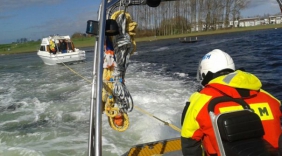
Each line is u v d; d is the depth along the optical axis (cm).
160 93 929
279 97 855
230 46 2784
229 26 6431
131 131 611
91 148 227
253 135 186
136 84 1118
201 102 202
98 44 221
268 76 1143
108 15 264
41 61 2978
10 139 632
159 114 697
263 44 2564
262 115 202
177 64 1830
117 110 278
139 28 6172
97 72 217
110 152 521
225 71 218
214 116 188
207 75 220
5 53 5969
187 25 6462
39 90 1212
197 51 2692
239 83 201
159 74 1396
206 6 6341
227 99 198
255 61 1571
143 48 3822
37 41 6994
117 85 273
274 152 179
